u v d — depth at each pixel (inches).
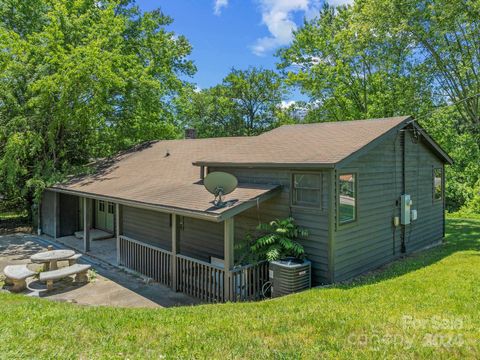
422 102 679.7
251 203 277.9
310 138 357.7
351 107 847.1
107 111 681.0
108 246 487.5
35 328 178.4
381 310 206.5
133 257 376.2
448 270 312.0
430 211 431.2
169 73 871.7
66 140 631.8
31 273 314.3
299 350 151.5
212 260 357.4
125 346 157.9
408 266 331.9
